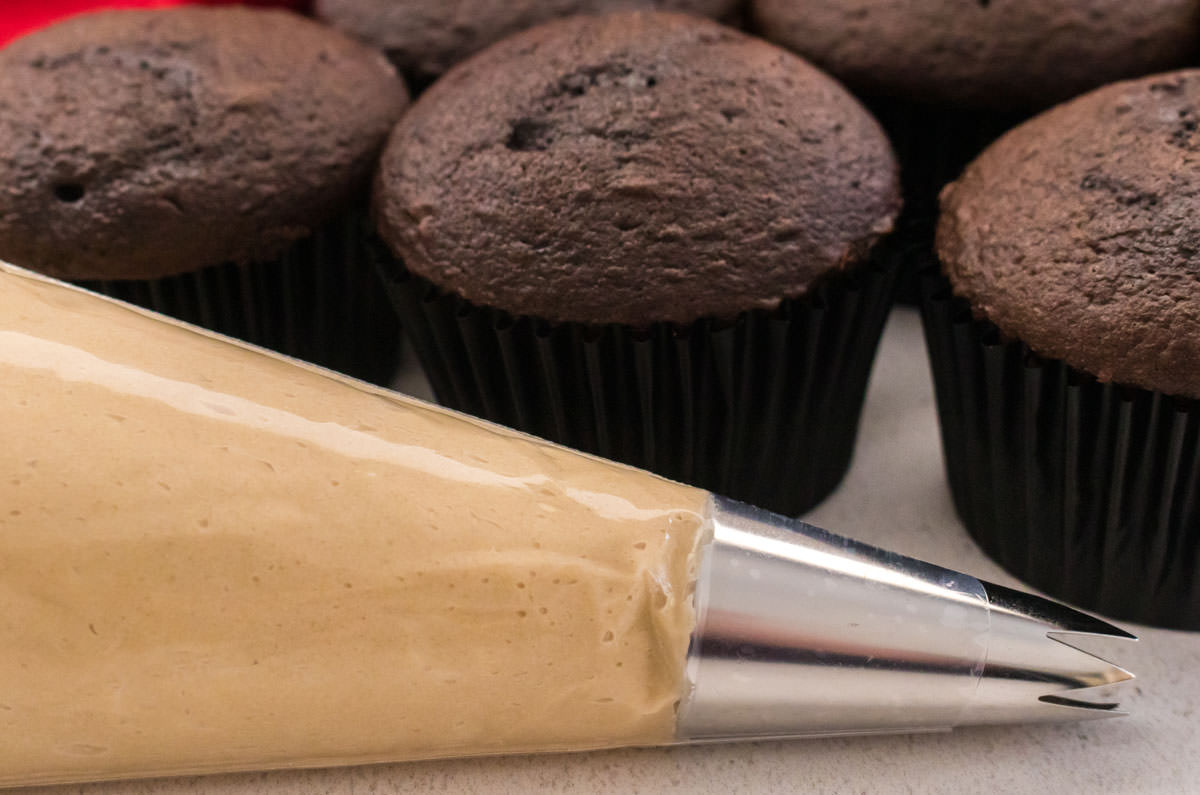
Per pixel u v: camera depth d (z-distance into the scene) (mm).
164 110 216
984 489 208
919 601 175
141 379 173
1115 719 186
